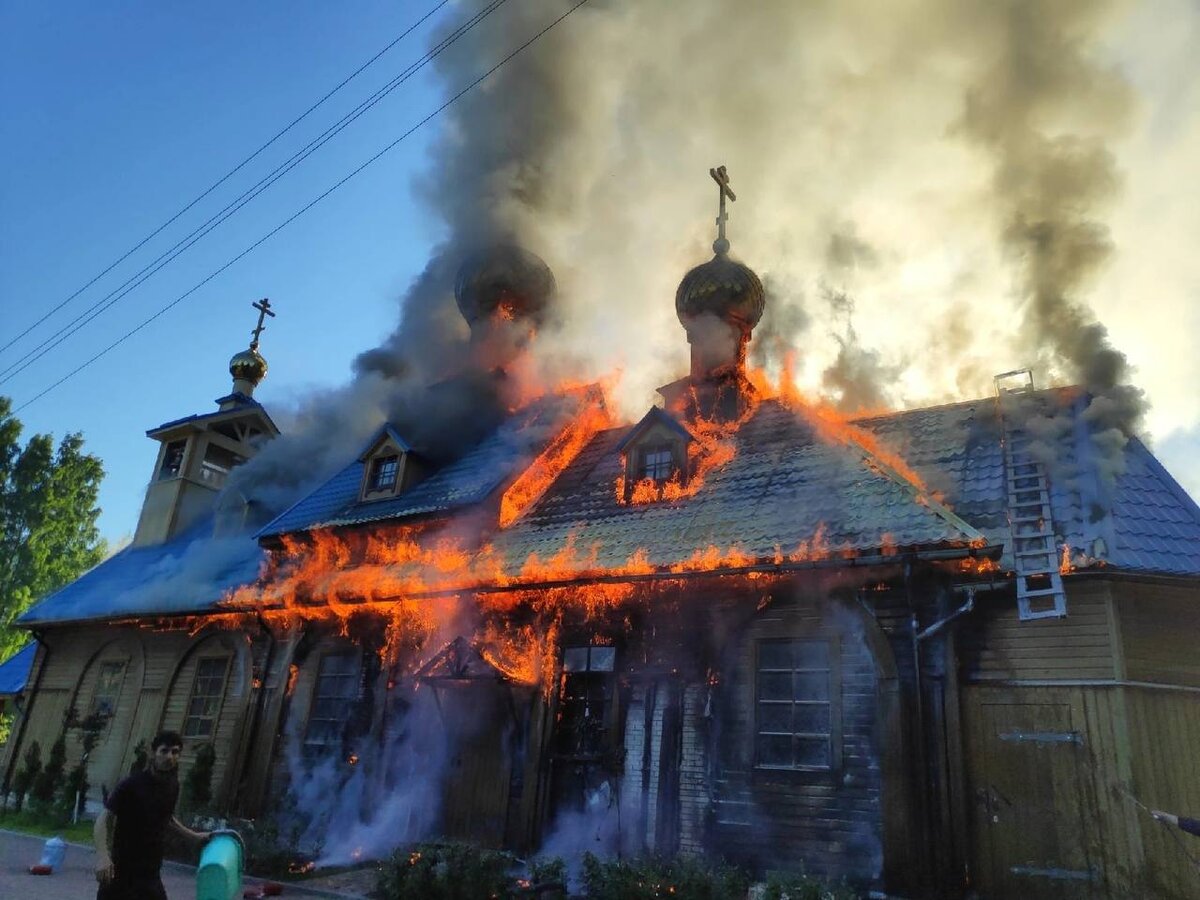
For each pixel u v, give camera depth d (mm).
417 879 10148
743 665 12156
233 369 30297
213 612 18719
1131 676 10250
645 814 12156
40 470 44562
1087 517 11398
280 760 16641
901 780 10359
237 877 6191
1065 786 10047
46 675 22859
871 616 11312
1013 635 10883
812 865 10719
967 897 9938
